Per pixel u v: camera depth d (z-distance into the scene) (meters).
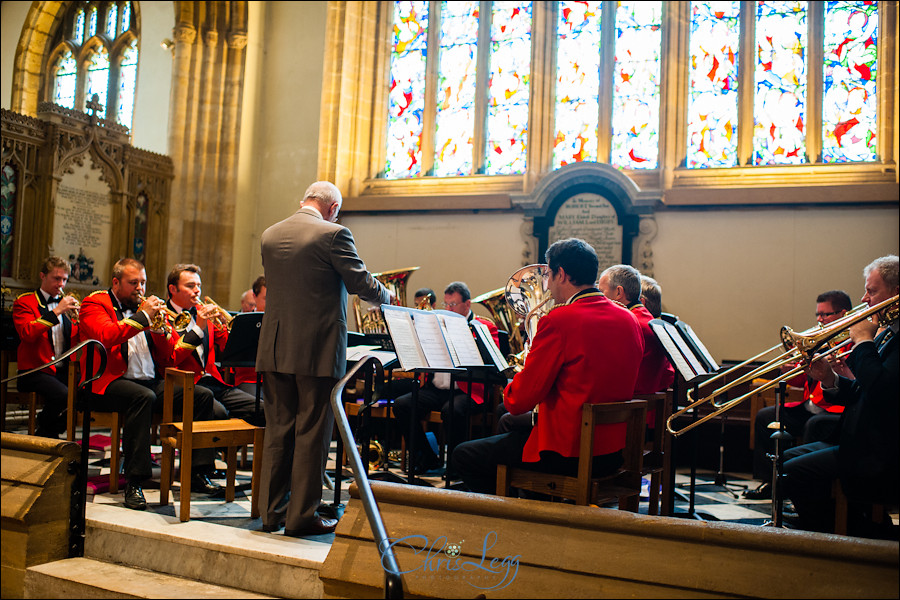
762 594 2.81
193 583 3.80
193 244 12.41
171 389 4.49
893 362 3.23
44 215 10.64
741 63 10.59
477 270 11.42
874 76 10.03
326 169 12.26
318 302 4.01
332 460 6.90
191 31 12.59
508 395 3.58
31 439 4.33
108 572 3.96
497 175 11.67
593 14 11.42
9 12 15.30
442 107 12.25
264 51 13.12
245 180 12.74
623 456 3.82
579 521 3.19
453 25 12.30
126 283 5.33
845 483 3.38
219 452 6.93
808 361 3.53
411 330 4.08
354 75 12.51
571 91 11.45
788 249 9.88
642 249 10.47
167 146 12.64
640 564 3.02
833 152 10.16
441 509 3.44
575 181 10.67
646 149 10.97
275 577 3.64
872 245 9.52
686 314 10.23
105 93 14.42
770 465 5.68
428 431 6.78
